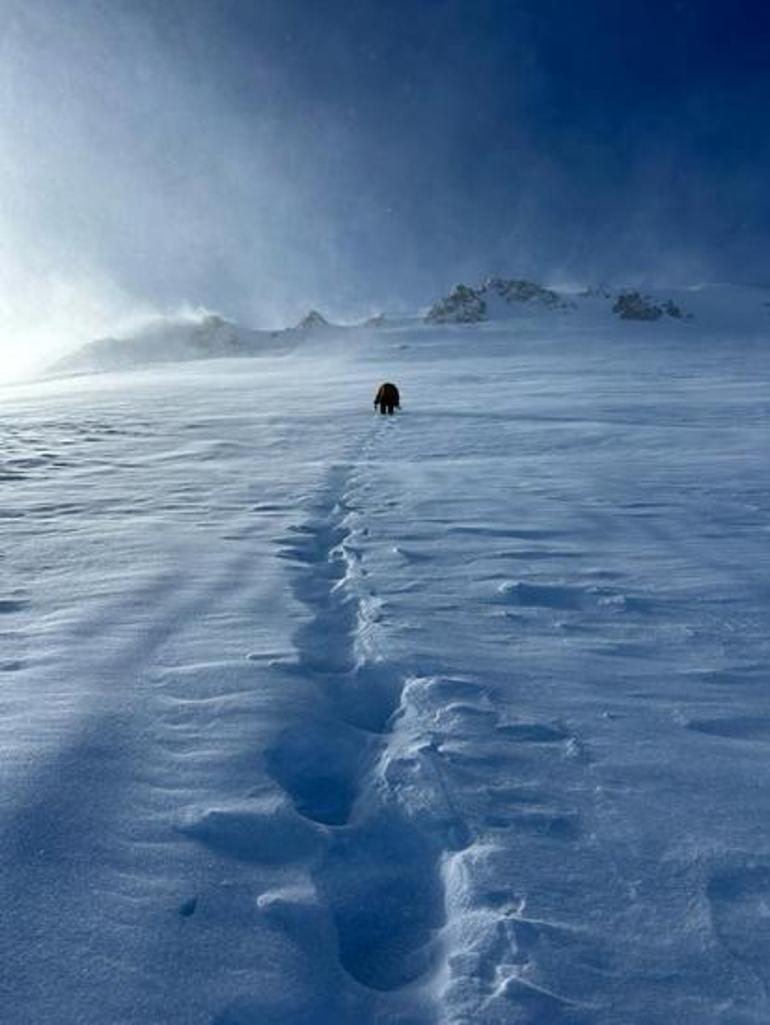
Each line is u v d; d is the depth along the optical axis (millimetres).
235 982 1753
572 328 128500
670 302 145750
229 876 2137
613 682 3605
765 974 1798
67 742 2865
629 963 1825
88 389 42281
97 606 4766
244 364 93562
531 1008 1684
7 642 4066
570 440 15305
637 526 7258
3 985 1692
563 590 5121
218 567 5832
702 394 28891
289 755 2961
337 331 147250
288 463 12758
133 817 2391
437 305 153375
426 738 2998
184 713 3189
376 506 8508
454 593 5113
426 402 28062
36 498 9227
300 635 4297
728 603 4863
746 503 8328
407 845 2395
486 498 8914
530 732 3066
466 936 1922
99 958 1788
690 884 2123
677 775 2734
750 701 3400
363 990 1800
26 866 2107
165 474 11406
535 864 2207
